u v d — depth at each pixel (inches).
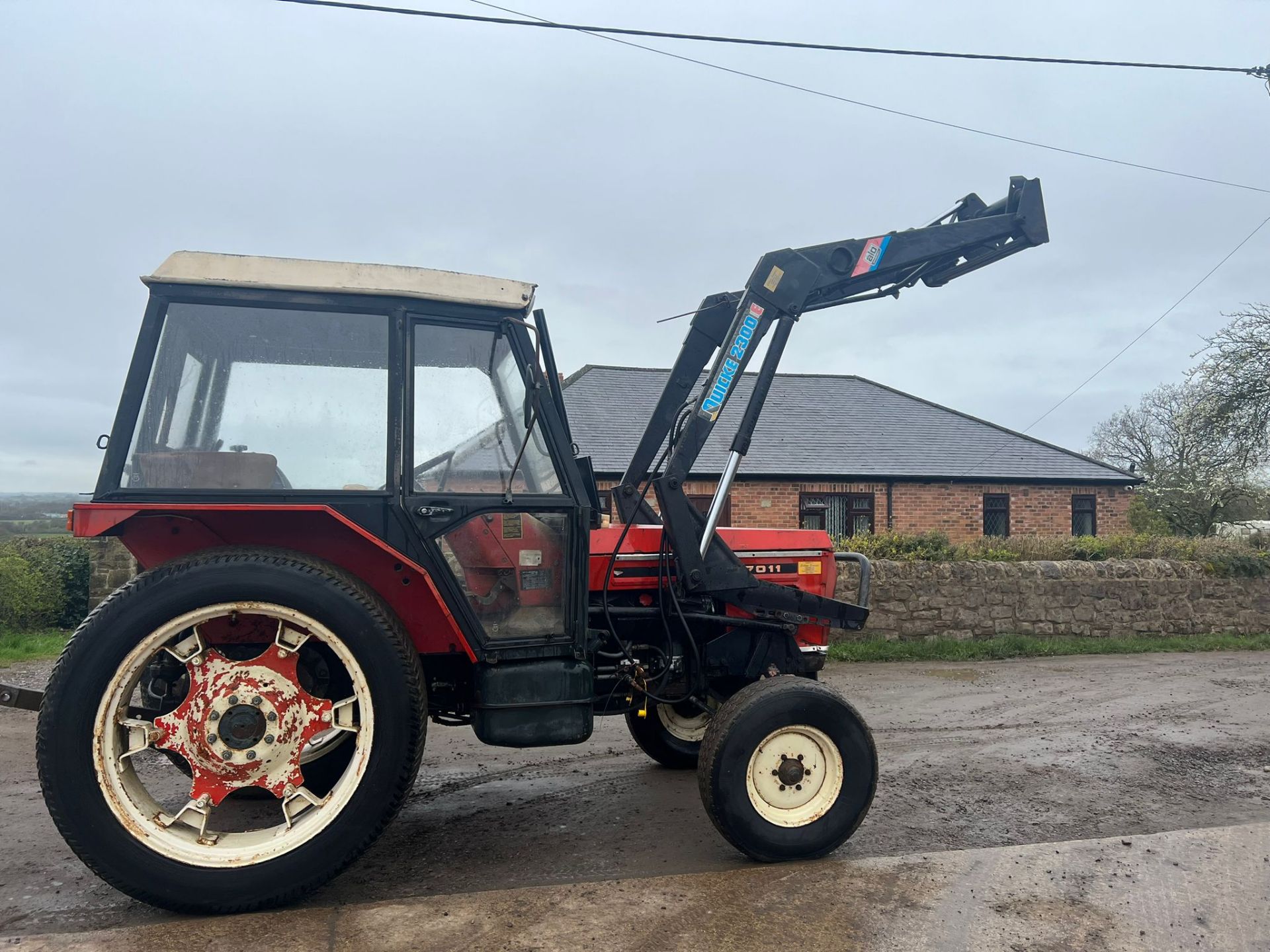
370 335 129.8
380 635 118.0
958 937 108.6
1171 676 319.6
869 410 756.6
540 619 136.1
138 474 120.0
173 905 112.0
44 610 405.7
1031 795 179.8
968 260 184.1
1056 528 673.0
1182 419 684.7
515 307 134.3
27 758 201.0
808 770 138.2
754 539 179.9
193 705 117.0
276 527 125.0
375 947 104.9
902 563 381.7
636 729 197.0
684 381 173.5
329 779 155.0
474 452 133.1
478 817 166.4
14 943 104.9
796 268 164.6
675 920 112.1
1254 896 120.0
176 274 122.4
